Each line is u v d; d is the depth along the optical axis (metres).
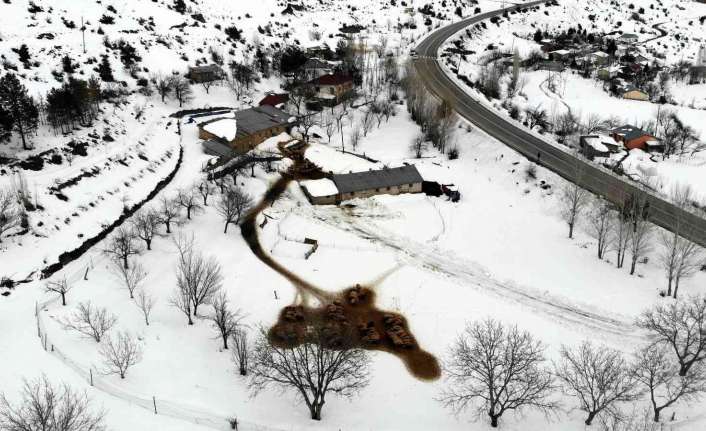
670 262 78.56
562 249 90.06
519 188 108.94
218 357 64.25
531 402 55.41
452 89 158.25
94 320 63.47
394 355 67.69
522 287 81.44
